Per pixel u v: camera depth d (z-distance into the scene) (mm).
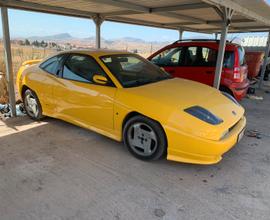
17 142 3783
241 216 2289
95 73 3627
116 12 6699
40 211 2311
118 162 3230
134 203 2438
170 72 6176
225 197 2562
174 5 5348
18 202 2432
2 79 5766
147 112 3027
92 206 2387
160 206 2400
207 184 2789
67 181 2789
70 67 3938
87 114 3713
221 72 5406
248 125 4945
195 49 5906
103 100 3445
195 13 6453
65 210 2328
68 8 6086
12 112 4855
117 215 2271
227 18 4879
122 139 3453
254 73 10477
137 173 2980
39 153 3441
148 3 5168
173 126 2873
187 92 3457
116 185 2727
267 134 4426
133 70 3904
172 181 2830
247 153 3602
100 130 3658
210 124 2816
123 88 3369
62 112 4105
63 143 3771
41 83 4289
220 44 5016
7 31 4441
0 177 2850
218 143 2781
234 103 3600
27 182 2760
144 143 3199
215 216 2281
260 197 2576
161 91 3348
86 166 3119
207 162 2859
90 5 5484
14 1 4598
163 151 3074
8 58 4574
